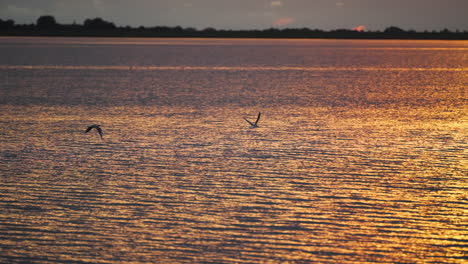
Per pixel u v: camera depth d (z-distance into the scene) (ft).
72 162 217.56
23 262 128.26
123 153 232.94
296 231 146.30
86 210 161.79
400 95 427.74
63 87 476.95
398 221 152.87
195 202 169.48
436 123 302.45
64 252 133.59
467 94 434.71
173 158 224.53
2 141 253.65
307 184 188.14
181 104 373.40
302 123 302.04
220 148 242.58
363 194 177.06
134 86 488.02
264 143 252.42
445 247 135.95
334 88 478.59
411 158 224.12
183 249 135.44
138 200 171.12
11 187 183.42
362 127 290.76
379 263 128.06
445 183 188.96
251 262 128.67
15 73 620.49
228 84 507.71
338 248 135.85
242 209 163.02
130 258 130.62
